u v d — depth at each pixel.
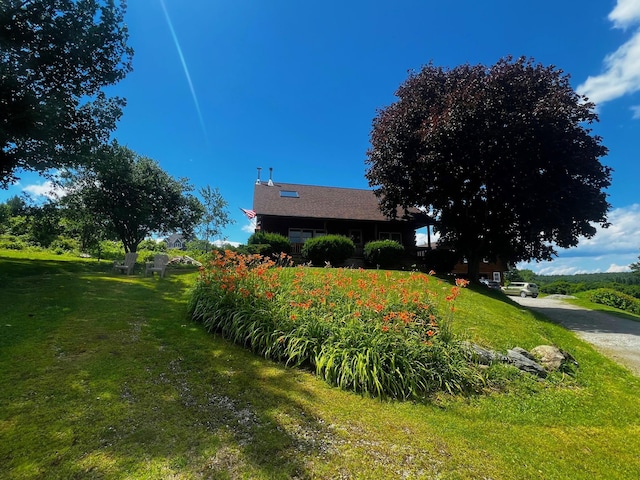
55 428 2.68
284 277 7.70
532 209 14.27
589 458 3.12
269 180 25.33
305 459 2.62
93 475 2.21
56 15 11.71
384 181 17.00
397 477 2.52
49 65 11.98
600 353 7.61
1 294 6.95
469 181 16.02
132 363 4.05
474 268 17.06
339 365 4.29
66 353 4.15
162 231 21.45
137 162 20.23
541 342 7.02
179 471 2.33
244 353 4.84
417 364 4.42
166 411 3.10
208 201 20.14
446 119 13.57
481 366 5.03
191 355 4.51
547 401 4.38
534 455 3.07
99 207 18.61
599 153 13.59
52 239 24.44
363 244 22.03
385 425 3.31
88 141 13.86
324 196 24.12
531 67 14.54
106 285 8.85
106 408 3.03
